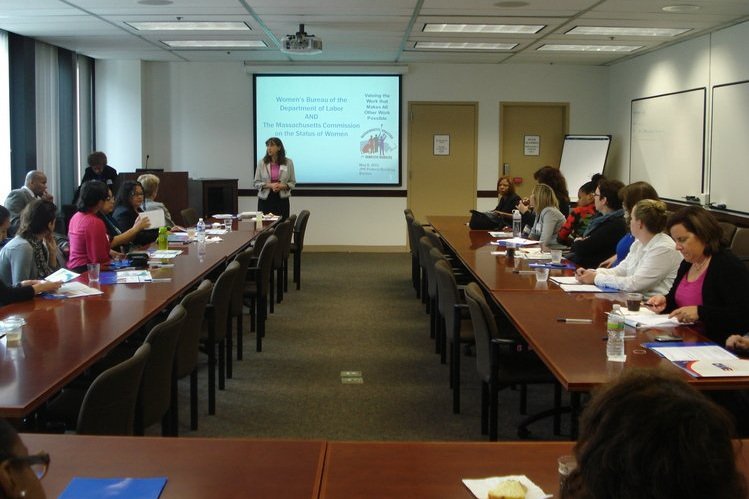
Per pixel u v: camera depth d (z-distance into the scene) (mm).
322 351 5648
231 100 10867
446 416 4277
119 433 2561
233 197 10125
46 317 3438
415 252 7836
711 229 3340
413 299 7617
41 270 4500
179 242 6312
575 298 3885
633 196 4641
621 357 2736
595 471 888
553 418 4219
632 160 10141
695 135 8375
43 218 4504
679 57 8758
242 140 10922
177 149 10914
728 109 7660
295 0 6445
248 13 7078
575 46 9203
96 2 6523
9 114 8242
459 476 1777
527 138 11078
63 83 9484
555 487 1718
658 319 3256
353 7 6766
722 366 2617
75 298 3881
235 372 5105
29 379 2502
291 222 7723
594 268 5184
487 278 4512
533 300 3832
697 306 3182
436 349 5645
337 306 7262
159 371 2959
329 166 10984
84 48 9398
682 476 831
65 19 7387
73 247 5047
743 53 7379
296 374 5070
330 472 1800
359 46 9242
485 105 10953
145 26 7910
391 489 1708
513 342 3494
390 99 10883
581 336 3072
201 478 1757
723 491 833
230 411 4344
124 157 10594
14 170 8461
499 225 7500
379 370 5172
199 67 10805
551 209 6125
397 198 11062
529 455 1901
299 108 10867
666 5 6605
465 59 10391
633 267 4195
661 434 854
